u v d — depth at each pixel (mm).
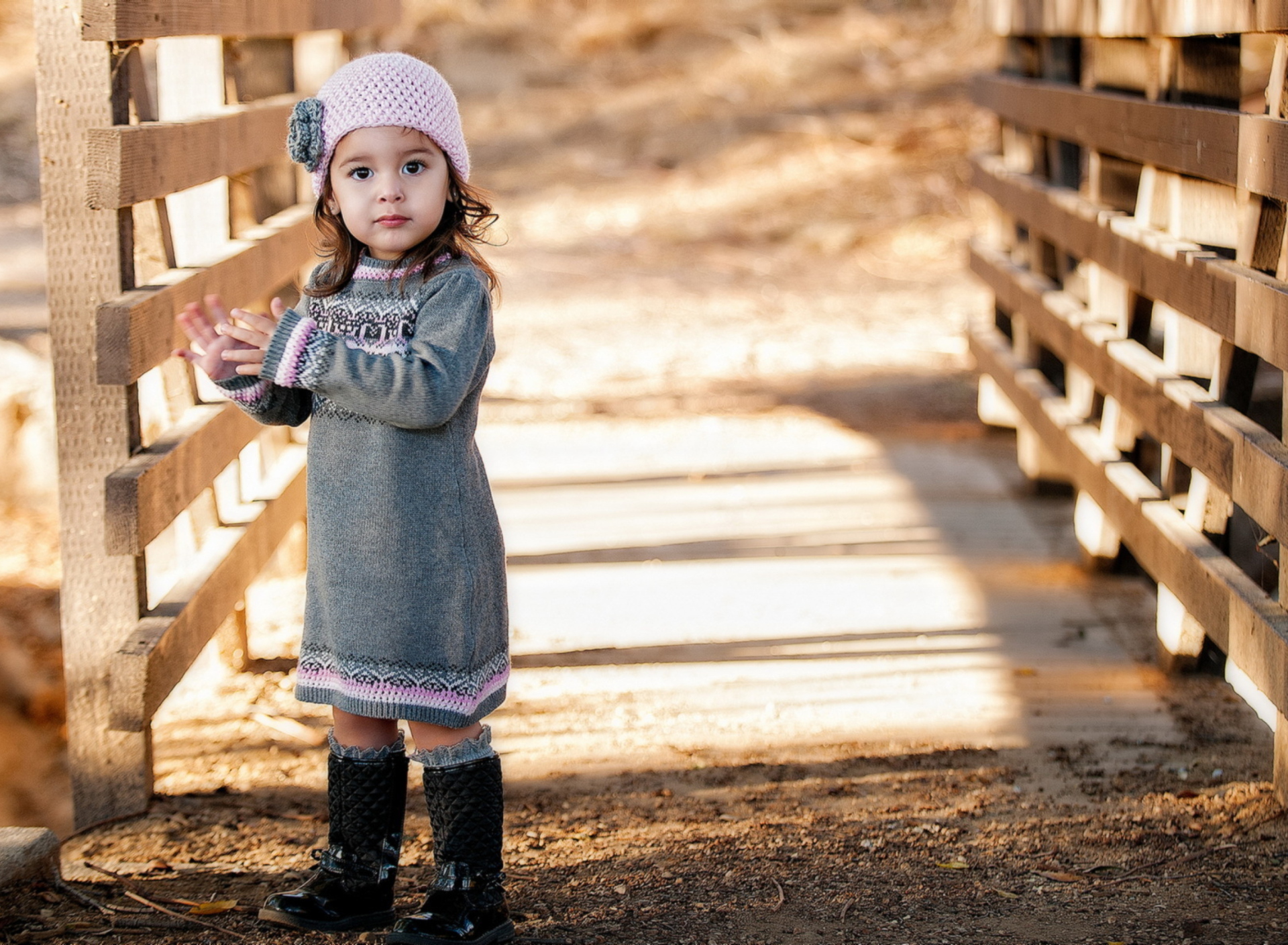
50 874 4125
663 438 9844
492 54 23109
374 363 3451
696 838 4617
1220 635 4977
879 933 3838
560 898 4121
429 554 3578
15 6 23766
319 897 3797
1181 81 5691
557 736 5613
